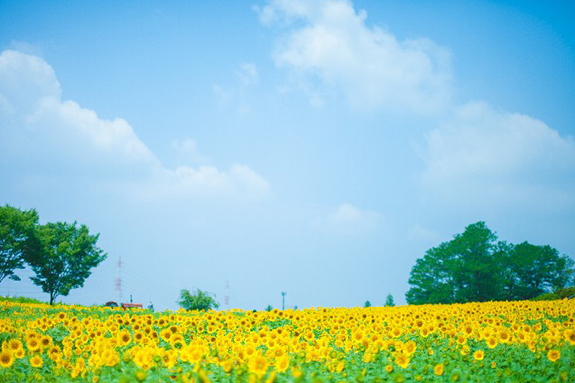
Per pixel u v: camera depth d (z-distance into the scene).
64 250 51.56
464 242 69.06
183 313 22.33
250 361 7.44
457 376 8.18
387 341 10.28
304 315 17.69
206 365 8.55
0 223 50.09
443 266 69.75
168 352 8.57
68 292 52.03
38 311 23.23
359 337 10.73
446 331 12.62
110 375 8.21
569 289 43.31
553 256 72.12
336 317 17.59
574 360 9.01
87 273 53.88
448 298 66.31
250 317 16.56
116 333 12.66
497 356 10.27
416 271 71.00
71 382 8.55
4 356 9.09
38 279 52.25
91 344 11.20
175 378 7.81
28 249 51.25
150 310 25.80
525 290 70.69
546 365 9.21
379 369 8.85
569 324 14.05
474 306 25.58
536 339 10.98
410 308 25.03
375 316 17.84
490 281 65.81
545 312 22.47
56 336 13.73
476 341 11.98
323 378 7.87
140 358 8.27
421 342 12.07
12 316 20.11
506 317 20.80
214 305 45.97
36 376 8.84
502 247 74.88
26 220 52.03
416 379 8.27
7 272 49.88
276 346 9.15
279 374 7.97
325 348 9.44
